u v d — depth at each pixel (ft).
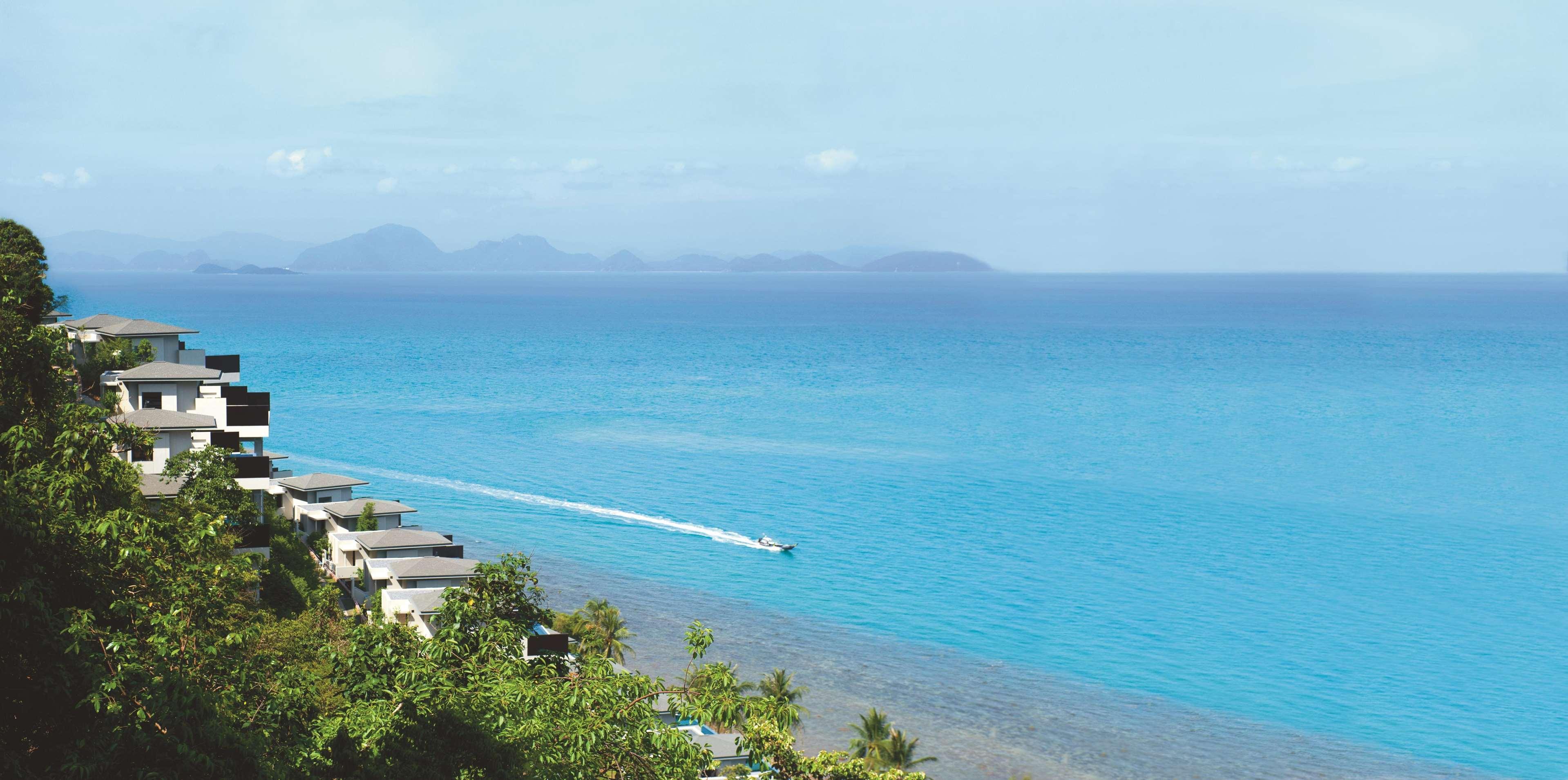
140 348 263.29
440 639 84.07
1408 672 299.58
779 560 389.19
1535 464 568.00
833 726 255.29
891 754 229.45
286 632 143.33
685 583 359.05
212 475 185.37
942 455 580.71
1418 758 249.34
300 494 269.23
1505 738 260.21
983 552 403.95
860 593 355.15
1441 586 372.79
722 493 486.38
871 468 544.21
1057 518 454.81
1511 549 418.31
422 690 72.79
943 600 350.23
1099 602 352.08
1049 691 281.54
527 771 73.46
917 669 293.43
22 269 170.40
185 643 65.16
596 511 448.24
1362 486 517.96
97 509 75.87
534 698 76.74
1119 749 249.75
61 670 55.98
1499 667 304.09
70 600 61.62
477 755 73.56
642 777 77.71
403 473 501.97
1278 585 371.56
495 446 573.74
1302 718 269.03
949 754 244.42
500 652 88.58
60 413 97.50
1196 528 444.14
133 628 63.41
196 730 58.18
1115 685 287.28
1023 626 328.70
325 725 70.44
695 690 85.66
